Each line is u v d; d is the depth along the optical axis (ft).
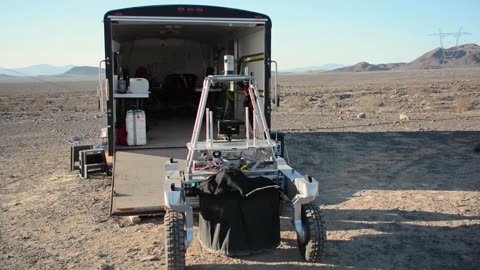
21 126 67.92
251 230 18.86
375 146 44.86
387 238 21.45
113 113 30.91
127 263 19.34
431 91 136.36
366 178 32.71
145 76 55.57
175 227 17.49
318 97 125.90
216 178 19.22
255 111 20.59
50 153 45.11
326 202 27.20
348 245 20.71
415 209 25.45
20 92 245.45
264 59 31.27
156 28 41.16
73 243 21.68
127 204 23.77
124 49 55.52
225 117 41.29
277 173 21.17
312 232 18.04
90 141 51.85
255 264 18.88
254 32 34.30
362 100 104.17
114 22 30.14
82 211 26.40
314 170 35.53
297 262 19.01
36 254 20.47
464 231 22.12
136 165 29.01
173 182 19.84
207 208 18.95
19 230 23.57
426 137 49.57
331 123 63.98
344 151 42.63
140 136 33.55
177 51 57.72
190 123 46.57
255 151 21.25
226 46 45.68
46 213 26.22
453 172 33.71
